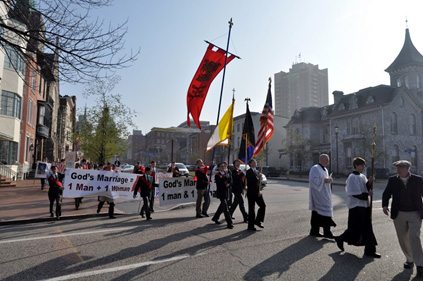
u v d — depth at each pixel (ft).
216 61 38.91
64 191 39.86
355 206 21.33
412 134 128.88
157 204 48.03
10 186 70.23
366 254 20.83
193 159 254.68
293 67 404.57
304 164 157.89
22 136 90.33
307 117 165.17
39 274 17.04
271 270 17.90
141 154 392.68
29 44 25.16
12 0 23.47
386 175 112.88
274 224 31.35
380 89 130.21
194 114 38.93
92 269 17.88
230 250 21.81
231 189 34.09
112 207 36.29
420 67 149.59
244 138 38.04
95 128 100.27
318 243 23.86
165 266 18.47
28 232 27.58
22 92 87.25
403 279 16.76
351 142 133.69
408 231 18.15
